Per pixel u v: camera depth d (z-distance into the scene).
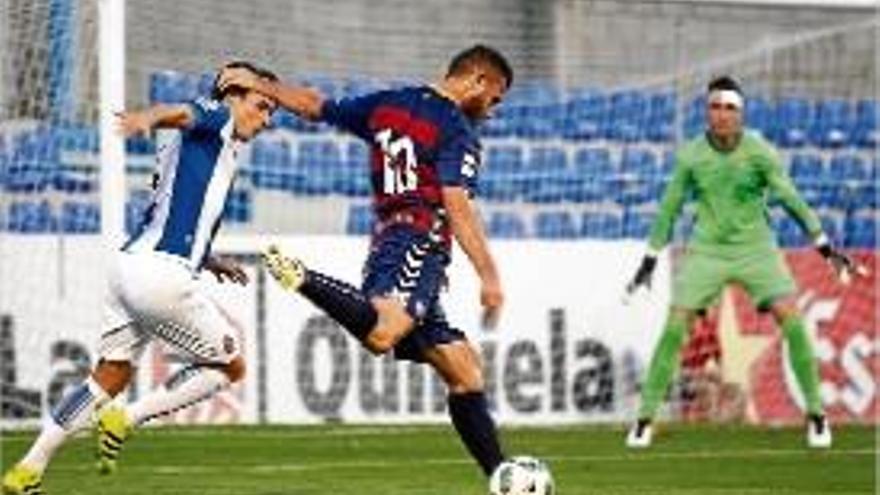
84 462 39.25
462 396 29.39
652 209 50.62
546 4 51.47
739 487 36.19
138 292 30.88
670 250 50.31
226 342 31.67
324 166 49.25
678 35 52.06
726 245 45.00
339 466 39.06
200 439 44.31
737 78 52.41
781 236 51.03
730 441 45.75
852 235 52.16
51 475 36.88
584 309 49.62
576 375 49.47
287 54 49.88
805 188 52.25
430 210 29.00
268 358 47.66
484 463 29.34
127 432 31.23
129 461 39.69
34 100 45.88
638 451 43.19
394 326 28.58
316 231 49.25
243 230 48.41
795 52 52.78
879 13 52.69
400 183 29.05
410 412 48.50
